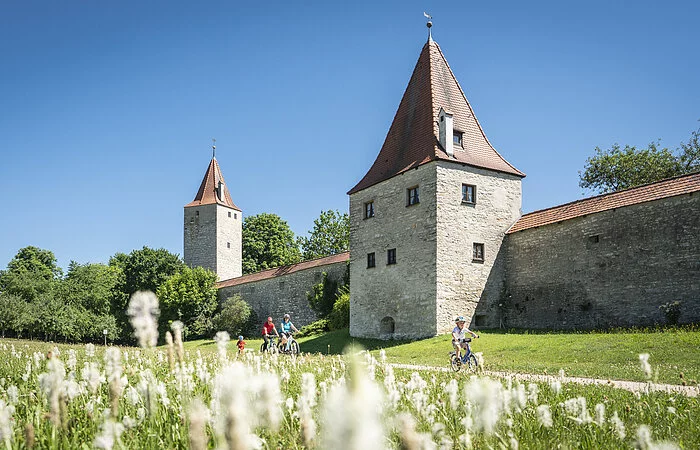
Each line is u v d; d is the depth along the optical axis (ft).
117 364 8.86
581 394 24.64
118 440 8.70
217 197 246.27
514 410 15.78
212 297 185.88
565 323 90.22
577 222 90.27
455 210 98.32
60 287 182.91
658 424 16.80
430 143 101.45
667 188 79.15
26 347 58.49
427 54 114.11
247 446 3.73
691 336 58.49
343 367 27.43
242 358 32.71
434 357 70.85
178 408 14.02
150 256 207.10
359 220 113.91
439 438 11.27
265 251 256.11
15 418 13.00
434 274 94.79
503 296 101.35
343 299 125.90
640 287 79.77
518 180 107.45
